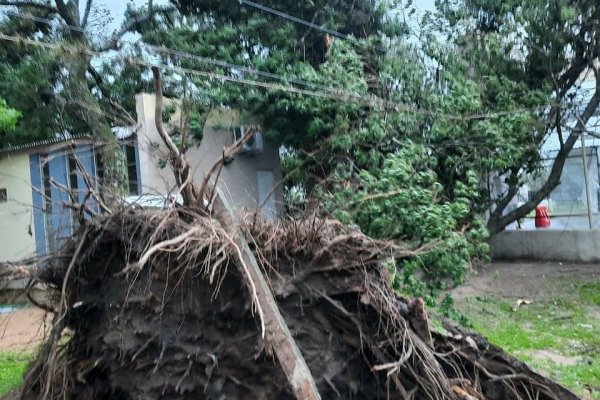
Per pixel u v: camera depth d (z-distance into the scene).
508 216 15.95
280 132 14.28
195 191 5.43
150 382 5.38
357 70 13.44
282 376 5.11
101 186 6.18
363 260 5.46
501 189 16.33
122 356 5.48
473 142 12.78
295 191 9.81
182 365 5.34
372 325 5.43
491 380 5.84
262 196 16.14
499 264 16.94
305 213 5.80
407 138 12.25
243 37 14.91
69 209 6.04
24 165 16.23
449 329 6.05
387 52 14.08
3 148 17.00
